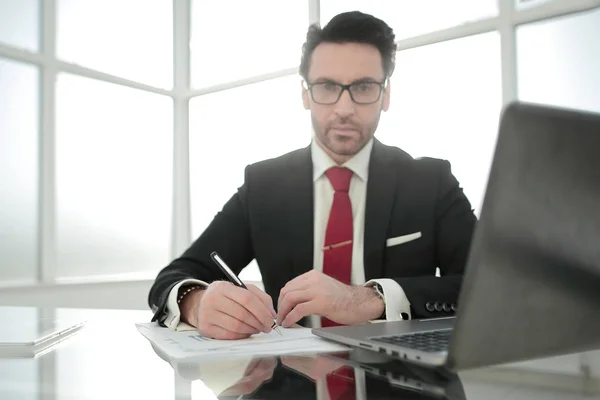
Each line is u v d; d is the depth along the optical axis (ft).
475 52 11.22
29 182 12.06
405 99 12.17
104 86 13.82
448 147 11.54
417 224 4.72
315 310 3.13
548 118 1.53
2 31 11.66
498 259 1.54
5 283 11.42
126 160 14.28
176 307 3.21
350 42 4.80
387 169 4.91
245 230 5.08
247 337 2.74
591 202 1.66
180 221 15.48
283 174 5.10
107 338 2.82
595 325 1.87
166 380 1.82
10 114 11.76
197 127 15.75
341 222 4.66
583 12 9.68
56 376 1.91
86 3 13.46
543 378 1.82
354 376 1.85
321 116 4.87
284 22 14.24
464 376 1.85
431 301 3.38
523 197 1.54
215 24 15.60
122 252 14.07
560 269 1.67
